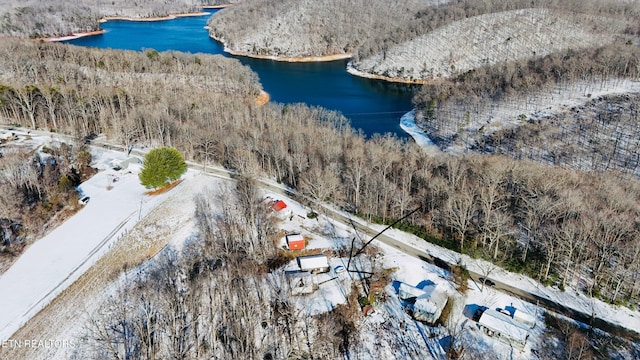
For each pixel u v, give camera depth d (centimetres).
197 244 9894
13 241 9856
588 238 9350
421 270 9500
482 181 11288
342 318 8181
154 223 10700
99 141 15325
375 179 11381
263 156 13462
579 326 8181
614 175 12756
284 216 11088
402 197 10912
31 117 15600
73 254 9619
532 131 16800
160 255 9681
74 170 12888
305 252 9825
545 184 10694
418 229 10744
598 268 8944
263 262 9400
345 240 10306
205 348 7412
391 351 7706
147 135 15112
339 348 7700
